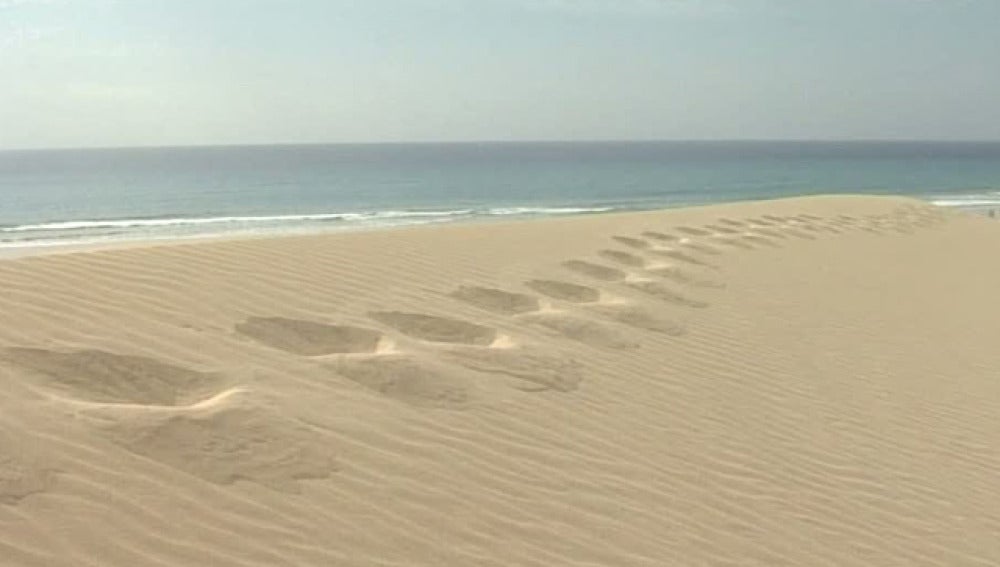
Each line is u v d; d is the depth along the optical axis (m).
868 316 11.23
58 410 4.73
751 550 4.75
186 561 3.72
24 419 4.55
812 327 10.10
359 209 52.62
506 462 5.21
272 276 8.13
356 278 8.64
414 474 4.84
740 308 10.48
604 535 4.61
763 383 7.63
